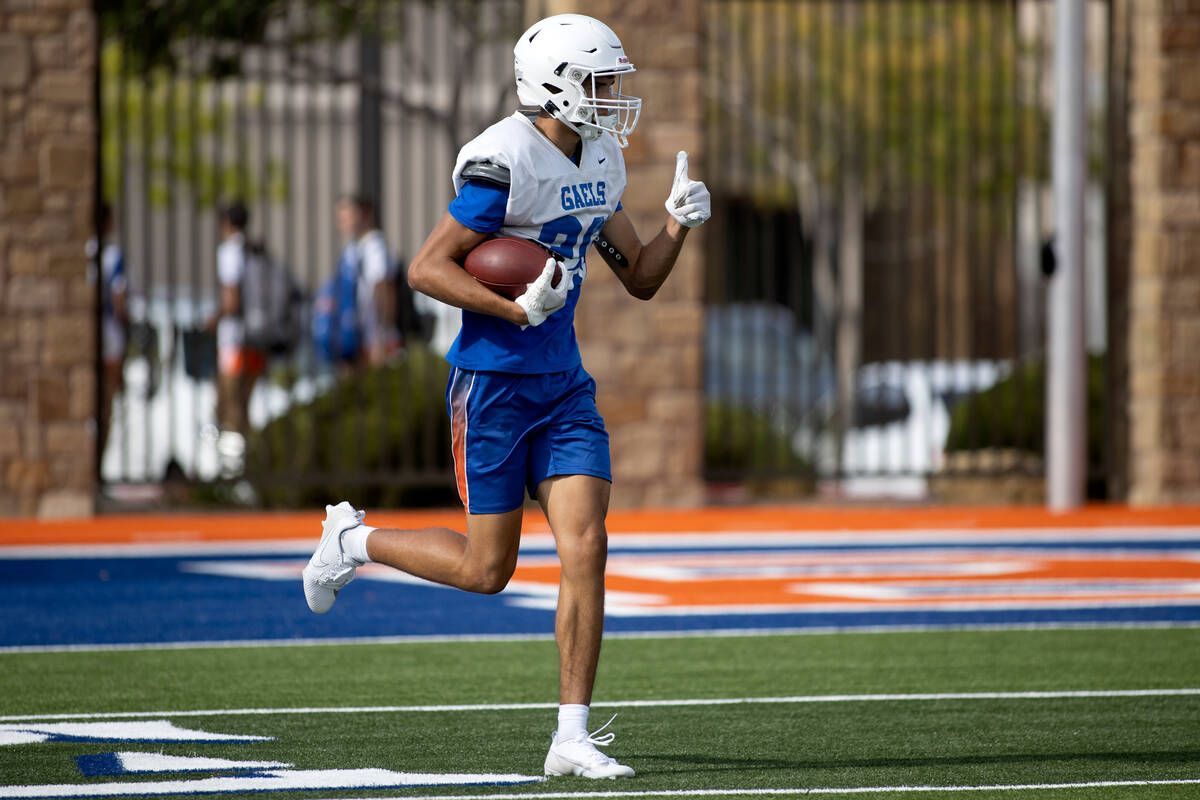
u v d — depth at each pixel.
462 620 30.94
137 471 59.56
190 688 24.39
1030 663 26.50
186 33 52.62
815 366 59.94
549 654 27.44
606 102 18.59
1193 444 50.12
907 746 20.48
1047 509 49.59
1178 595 33.84
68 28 46.25
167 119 47.34
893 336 76.88
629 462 48.88
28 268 46.25
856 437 67.38
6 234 46.09
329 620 30.94
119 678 25.19
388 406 49.47
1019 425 51.53
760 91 67.69
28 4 46.06
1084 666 26.22
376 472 48.97
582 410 18.89
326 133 77.06
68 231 46.41
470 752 20.11
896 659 26.89
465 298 18.09
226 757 19.80
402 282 53.25
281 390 56.41
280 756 19.86
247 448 49.34
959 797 17.77
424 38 57.88
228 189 69.69
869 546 41.84
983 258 80.88
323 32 57.69
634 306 48.66
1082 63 47.94
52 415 46.56
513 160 18.30
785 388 70.94
